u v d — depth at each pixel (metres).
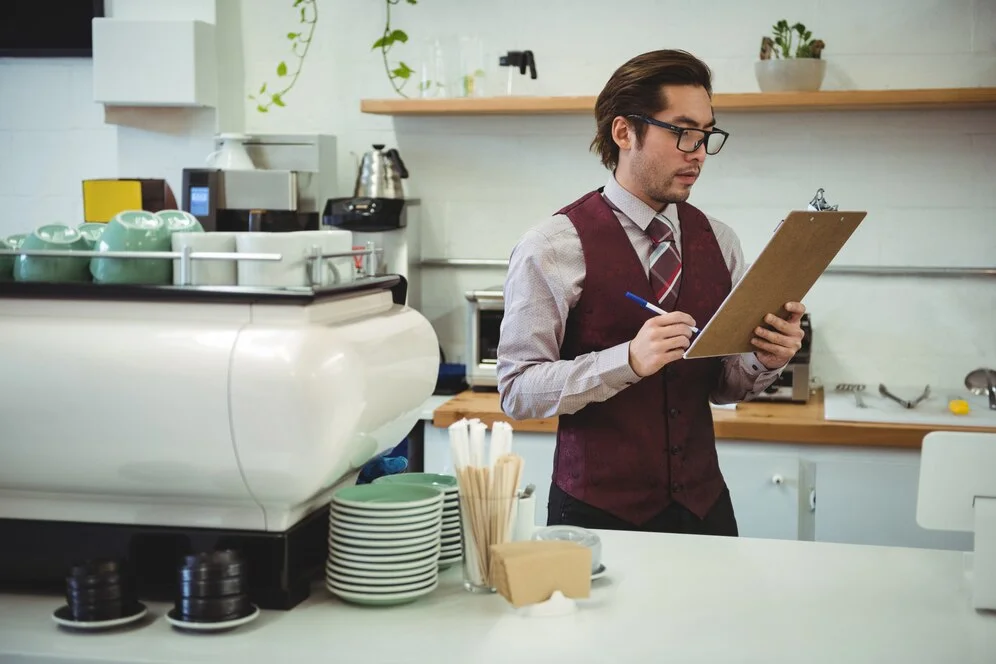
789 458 3.16
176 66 3.74
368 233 3.73
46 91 4.15
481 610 1.55
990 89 3.32
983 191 3.62
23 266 1.65
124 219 1.62
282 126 4.02
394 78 3.94
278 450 1.47
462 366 3.75
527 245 2.18
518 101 3.60
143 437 1.50
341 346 1.54
